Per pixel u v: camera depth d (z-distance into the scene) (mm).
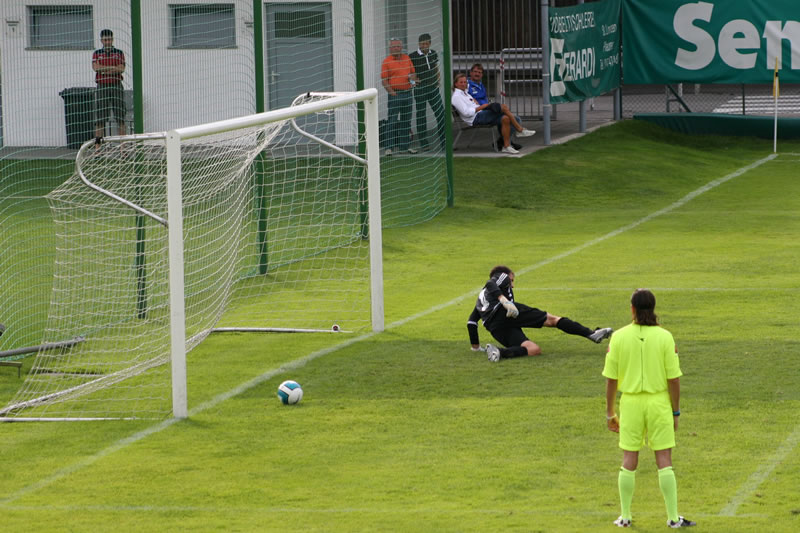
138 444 31266
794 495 25547
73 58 74062
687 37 101125
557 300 48188
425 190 77188
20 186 71688
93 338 43844
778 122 100250
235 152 47469
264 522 24859
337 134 73625
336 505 25906
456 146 93250
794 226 66188
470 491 26578
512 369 37906
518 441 30281
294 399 34531
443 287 52656
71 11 73562
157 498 26750
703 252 58812
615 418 24641
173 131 33844
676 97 105500
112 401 36094
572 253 59594
